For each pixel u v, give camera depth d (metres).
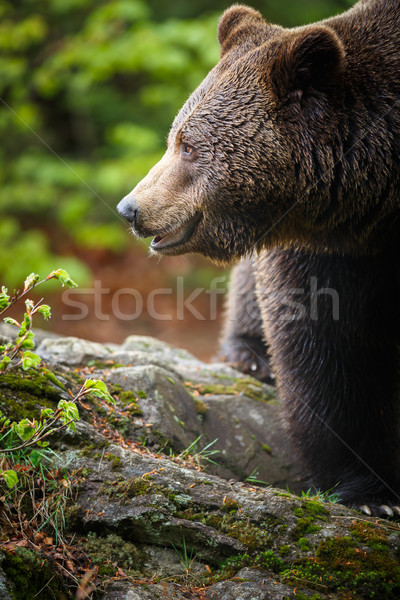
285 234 6.00
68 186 17.42
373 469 6.52
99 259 18.56
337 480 6.65
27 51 17.56
